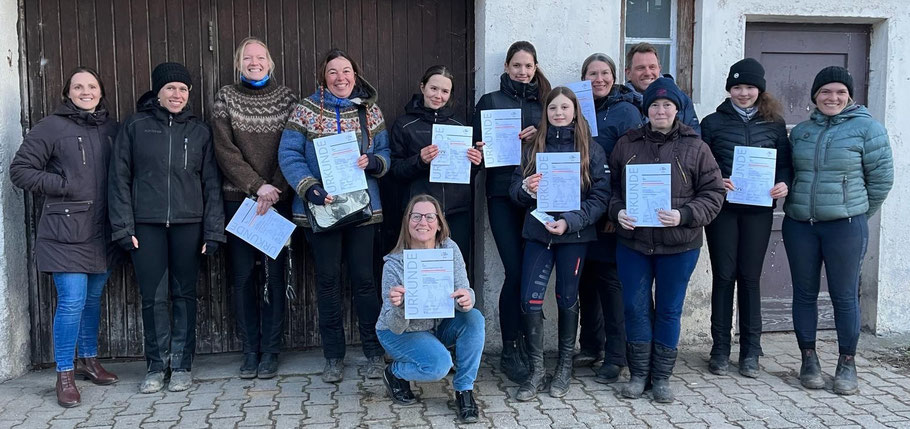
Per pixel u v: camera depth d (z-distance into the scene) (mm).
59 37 4020
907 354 4355
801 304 3820
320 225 3576
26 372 4055
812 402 3551
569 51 4277
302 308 4414
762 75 3748
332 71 3660
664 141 3490
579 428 3217
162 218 3578
